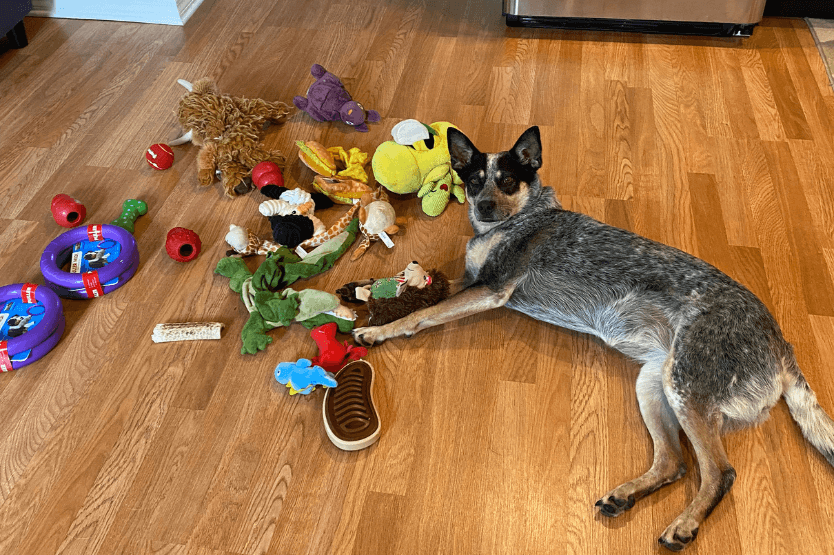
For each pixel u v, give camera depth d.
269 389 1.19
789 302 1.32
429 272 1.34
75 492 1.05
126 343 1.27
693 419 1.02
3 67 2.04
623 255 1.17
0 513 1.03
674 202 1.55
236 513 1.03
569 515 1.02
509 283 1.24
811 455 1.08
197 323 1.28
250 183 1.60
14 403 1.17
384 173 1.47
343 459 1.09
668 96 1.87
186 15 2.25
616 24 2.13
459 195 1.54
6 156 1.71
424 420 1.15
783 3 2.16
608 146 1.71
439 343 1.27
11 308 1.29
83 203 1.57
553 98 1.87
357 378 1.16
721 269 1.39
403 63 2.03
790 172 1.62
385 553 0.99
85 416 1.16
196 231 1.50
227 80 1.97
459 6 2.30
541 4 2.08
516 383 1.20
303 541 1.00
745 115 1.80
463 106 1.85
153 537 1.00
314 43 2.13
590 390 1.19
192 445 1.11
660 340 1.13
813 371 1.20
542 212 1.28
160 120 1.82
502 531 1.01
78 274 1.33
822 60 1.99
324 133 1.77
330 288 1.37
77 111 1.86
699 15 2.04
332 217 1.54
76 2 2.24
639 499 1.02
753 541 0.99
